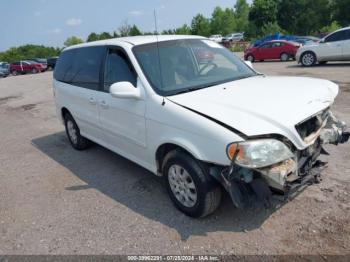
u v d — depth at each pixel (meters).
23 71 34.00
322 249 2.86
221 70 4.18
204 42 4.56
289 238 3.03
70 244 3.27
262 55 21.22
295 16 61.47
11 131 7.95
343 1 55.12
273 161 2.79
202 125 2.99
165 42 4.20
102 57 4.56
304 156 3.15
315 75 12.05
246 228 3.21
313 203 3.48
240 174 2.90
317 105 3.19
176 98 3.41
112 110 4.23
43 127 8.00
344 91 8.54
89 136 5.27
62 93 5.68
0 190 4.63
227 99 3.23
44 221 3.71
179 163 3.29
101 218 3.65
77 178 4.74
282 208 3.43
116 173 4.77
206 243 3.07
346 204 3.42
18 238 3.45
